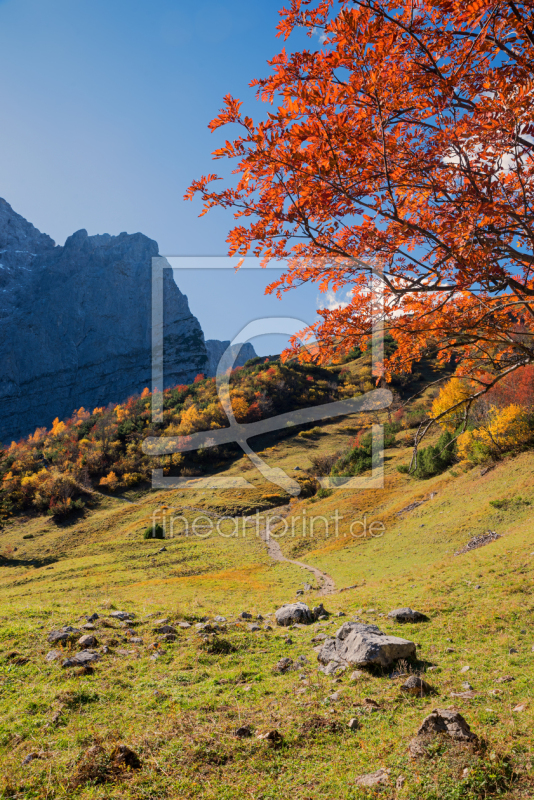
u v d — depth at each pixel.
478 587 11.97
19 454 92.25
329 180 3.36
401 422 45.78
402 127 4.04
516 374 33.00
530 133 3.22
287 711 5.55
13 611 10.27
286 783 4.02
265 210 3.68
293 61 3.05
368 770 4.08
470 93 3.52
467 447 32.78
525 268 3.91
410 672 6.71
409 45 3.22
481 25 3.21
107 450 74.81
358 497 38.78
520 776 3.65
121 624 9.45
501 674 6.37
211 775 4.20
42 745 4.77
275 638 9.36
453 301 4.64
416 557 22.02
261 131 3.16
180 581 22.50
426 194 4.10
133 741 4.80
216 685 6.58
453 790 3.54
